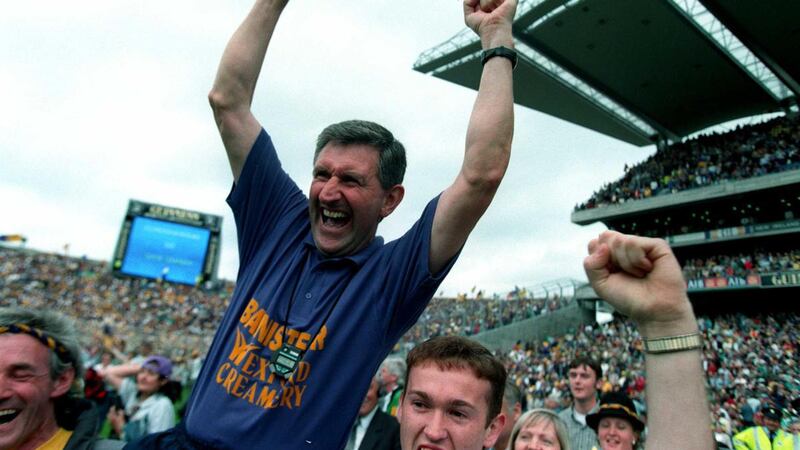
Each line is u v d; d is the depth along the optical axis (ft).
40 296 112.06
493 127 5.08
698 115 112.88
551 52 88.79
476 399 4.95
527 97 109.50
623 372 66.08
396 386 17.34
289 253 5.88
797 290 87.30
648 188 108.99
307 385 4.96
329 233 5.55
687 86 99.71
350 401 5.07
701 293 94.84
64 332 6.46
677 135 121.70
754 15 75.51
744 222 95.45
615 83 99.09
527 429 10.31
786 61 87.30
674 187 104.58
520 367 82.43
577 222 120.98
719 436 30.58
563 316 104.63
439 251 5.26
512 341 97.50
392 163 5.81
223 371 5.23
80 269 126.41
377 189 5.63
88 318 105.91
